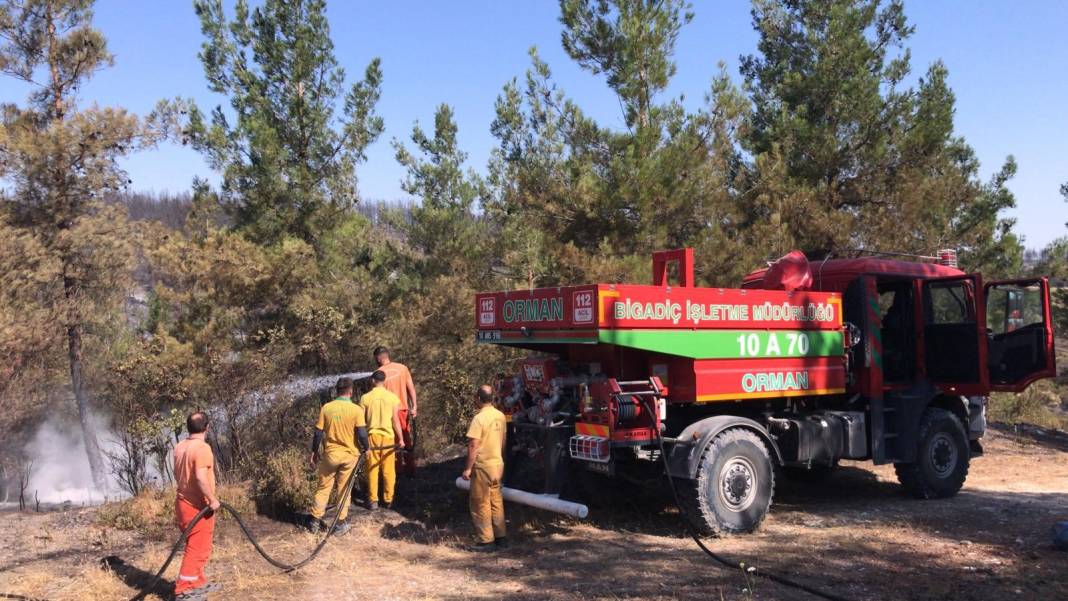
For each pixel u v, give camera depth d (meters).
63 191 13.70
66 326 13.79
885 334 10.20
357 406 8.29
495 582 6.40
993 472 12.08
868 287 9.54
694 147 14.73
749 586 6.15
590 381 7.93
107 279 14.17
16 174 13.25
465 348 13.39
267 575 6.61
